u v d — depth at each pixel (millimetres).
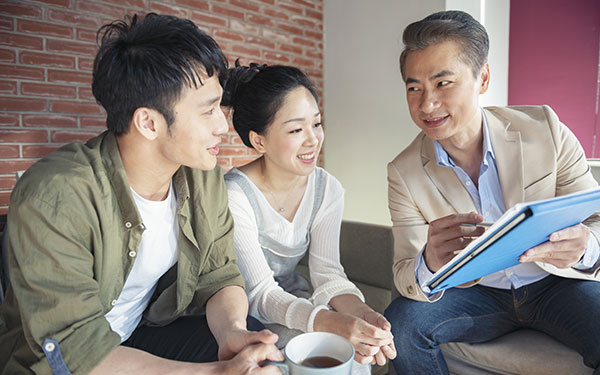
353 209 3656
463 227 997
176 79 788
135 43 798
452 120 1128
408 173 1321
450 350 1276
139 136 849
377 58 3344
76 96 2479
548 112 1257
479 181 1229
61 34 2389
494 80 3006
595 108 2779
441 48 1065
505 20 3045
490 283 1284
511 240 745
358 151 3562
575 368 1076
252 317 1085
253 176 1323
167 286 1112
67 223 763
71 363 716
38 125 2359
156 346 1033
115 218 865
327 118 3770
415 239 1288
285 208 1340
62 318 730
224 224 1086
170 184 985
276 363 706
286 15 3439
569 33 2832
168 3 2777
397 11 3172
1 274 1227
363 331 947
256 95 1187
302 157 1213
